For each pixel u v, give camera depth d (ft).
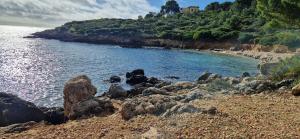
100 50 335.47
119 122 45.68
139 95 76.18
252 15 426.51
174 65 198.90
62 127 45.78
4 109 56.59
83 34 537.24
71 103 59.00
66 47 378.12
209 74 107.55
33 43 458.91
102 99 59.98
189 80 136.56
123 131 40.40
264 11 89.86
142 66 190.80
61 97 94.12
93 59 230.07
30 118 57.21
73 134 41.06
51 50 324.60
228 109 48.16
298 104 51.47
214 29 389.19
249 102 53.93
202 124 39.52
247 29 367.66
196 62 220.84
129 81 123.95
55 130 44.14
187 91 75.15
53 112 55.01
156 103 49.83
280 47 269.85
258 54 272.51
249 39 325.62
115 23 604.90
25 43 453.58
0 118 55.62
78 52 300.81
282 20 86.84
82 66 183.62
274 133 36.47
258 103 52.85
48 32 631.56
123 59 234.58
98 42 478.18
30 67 175.73
